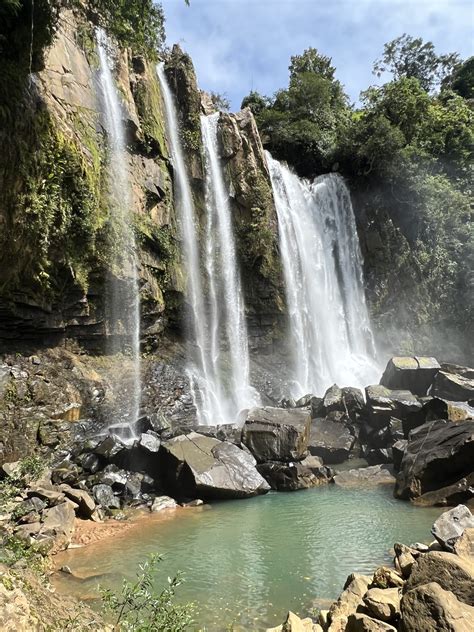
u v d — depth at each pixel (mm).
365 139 30062
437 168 32094
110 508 10688
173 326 20031
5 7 10844
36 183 12688
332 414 16375
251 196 23594
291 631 4926
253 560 7914
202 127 23484
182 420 16766
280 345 23609
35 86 13047
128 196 17609
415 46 45125
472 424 11531
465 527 6992
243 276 23391
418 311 28484
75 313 15180
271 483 12539
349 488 12242
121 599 6305
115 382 15703
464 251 29312
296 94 34031
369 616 4844
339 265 28406
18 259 12656
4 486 9375
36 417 12656
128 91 19109
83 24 17094
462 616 4156
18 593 3561
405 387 17891
